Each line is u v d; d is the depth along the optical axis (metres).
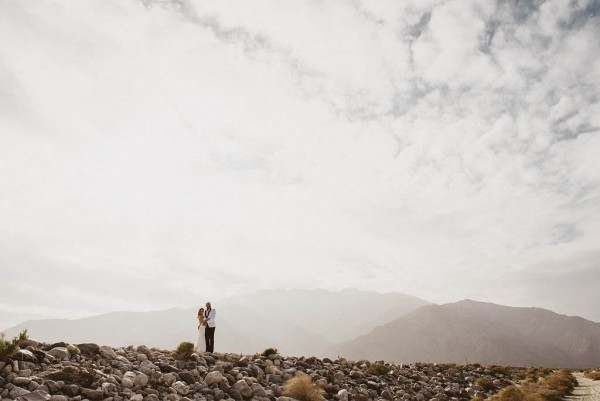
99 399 11.32
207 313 21.30
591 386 31.48
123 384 12.55
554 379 33.00
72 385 11.23
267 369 18.94
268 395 15.61
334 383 20.55
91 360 13.84
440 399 23.09
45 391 10.61
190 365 16.41
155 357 16.75
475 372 37.22
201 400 13.31
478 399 22.95
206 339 20.92
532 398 22.98
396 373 27.69
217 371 15.49
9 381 10.57
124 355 15.91
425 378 28.78
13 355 11.59
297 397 16.12
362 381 22.94
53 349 13.34
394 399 21.20
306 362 23.94
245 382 15.38
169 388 13.40
